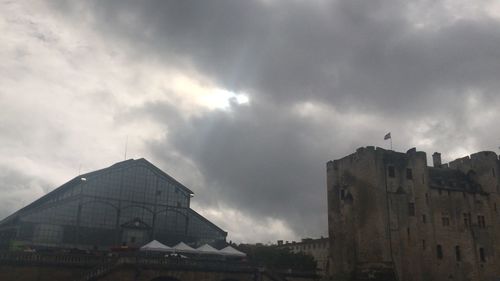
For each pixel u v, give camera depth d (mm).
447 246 79500
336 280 79625
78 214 74250
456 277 78438
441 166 92688
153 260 58562
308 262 94125
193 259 61438
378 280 71750
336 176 87750
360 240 77750
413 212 78062
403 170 79938
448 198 82812
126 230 77250
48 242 70750
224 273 63031
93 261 57438
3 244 73062
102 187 77438
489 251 83188
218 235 85062
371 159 78625
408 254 75125
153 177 82312
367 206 77812
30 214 70562
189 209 83938
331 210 87062
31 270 53781
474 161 89875
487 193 86625
